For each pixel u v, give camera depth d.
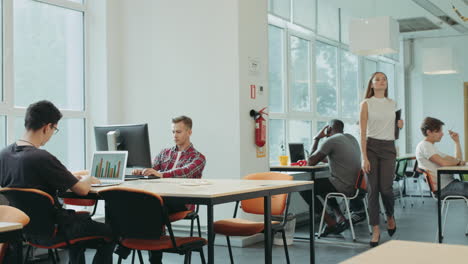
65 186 2.86
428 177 4.75
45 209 2.78
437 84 5.84
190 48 5.38
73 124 5.44
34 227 2.88
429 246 1.03
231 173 5.14
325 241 5.20
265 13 5.50
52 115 2.93
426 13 5.86
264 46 5.47
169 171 3.90
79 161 5.50
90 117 5.58
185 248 2.85
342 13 6.20
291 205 6.09
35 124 2.89
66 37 5.41
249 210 3.76
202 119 5.30
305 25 6.39
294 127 6.50
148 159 3.67
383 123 4.80
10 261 2.26
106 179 3.41
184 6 5.41
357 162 5.28
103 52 5.55
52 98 5.25
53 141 5.25
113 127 3.79
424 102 5.91
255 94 5.33
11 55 4.78
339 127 5.73
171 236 2.73
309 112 6.45
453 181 4.69
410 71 5.94
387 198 4.86
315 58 6.38
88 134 5.56
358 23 6.11
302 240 5.32
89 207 5.50
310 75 6.42
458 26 5.68
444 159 4.68
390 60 6.02
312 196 3.53
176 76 5.45
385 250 1.00
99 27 5.57
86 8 5.59
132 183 3.35
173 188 2.95
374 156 4.83
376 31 6.00
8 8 4.76
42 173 2.81
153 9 5.57
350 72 6.19
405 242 1.07
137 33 5.65
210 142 5.26
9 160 2.86
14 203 2.82
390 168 4.82
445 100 5.80
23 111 4.90
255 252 4.73
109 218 2.87
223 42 5.20
